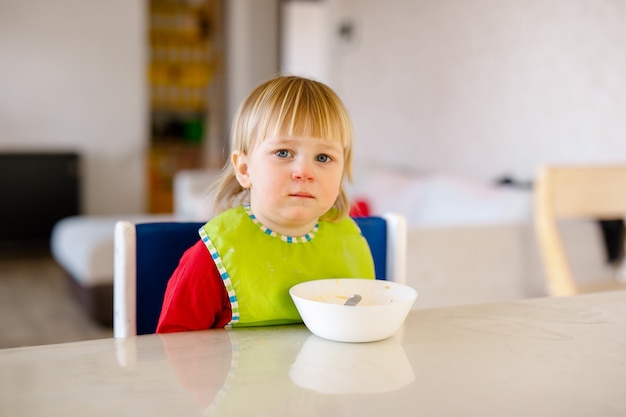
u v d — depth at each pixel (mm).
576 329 759
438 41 3807
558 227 2498
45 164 5434
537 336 728
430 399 541
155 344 672
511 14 3250
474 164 3564
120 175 5977
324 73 5082
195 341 687
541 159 3104
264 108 824
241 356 639
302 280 838
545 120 3066
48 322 3393
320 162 823
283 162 813
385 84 4344
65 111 5738
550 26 3016
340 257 882
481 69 3475
